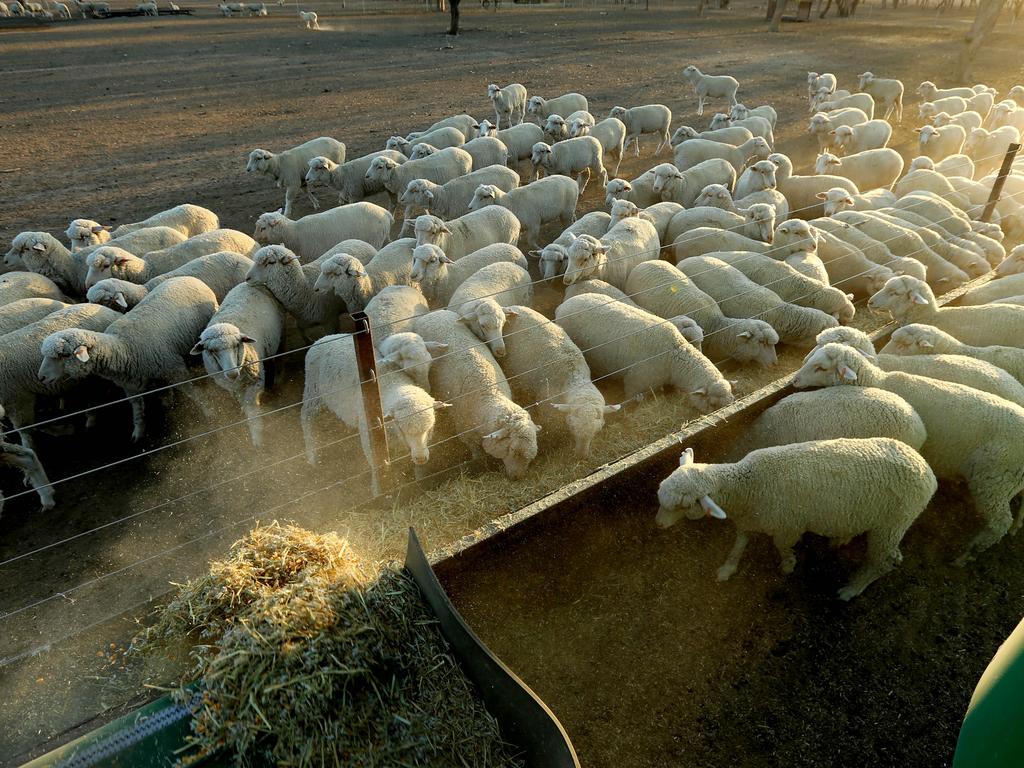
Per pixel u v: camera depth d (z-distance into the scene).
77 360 6.20
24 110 20.73
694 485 4.84
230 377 6.32
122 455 6.70
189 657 3.48
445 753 3.20
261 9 43.94
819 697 4.36
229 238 9.02
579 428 6.04
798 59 28.47
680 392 7.08
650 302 8.03
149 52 30.56
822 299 8.28
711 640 4.70
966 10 47.06
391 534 5.25
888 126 15.42
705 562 5.28
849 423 5.52
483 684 3.39
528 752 3.20
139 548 5.55
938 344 6.61
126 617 4.70
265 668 3.19
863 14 44.75
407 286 8.12
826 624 4.84
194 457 6.65
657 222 10.22
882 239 9.71
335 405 6.29
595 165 13.96
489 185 10.73
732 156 13.73
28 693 4.14
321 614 3.43
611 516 5.20
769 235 9.73
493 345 6.89
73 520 5.87
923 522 5.71
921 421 5.48
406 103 21.86
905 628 4.83
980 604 5.03
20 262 9.05
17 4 40.75
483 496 5.73
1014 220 10.95
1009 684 2.30
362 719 3.21
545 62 28.12
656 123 16.89
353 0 53.31
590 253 8.05
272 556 3.81
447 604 3.41
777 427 5.85
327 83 24.61
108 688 3.92
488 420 5.95
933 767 4.00
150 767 2.94
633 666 4.50
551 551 4.86
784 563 5.21
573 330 7.49
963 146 15.24
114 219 12.50
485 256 8.81
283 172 13.03
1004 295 8.06
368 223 10.23
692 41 33.16
